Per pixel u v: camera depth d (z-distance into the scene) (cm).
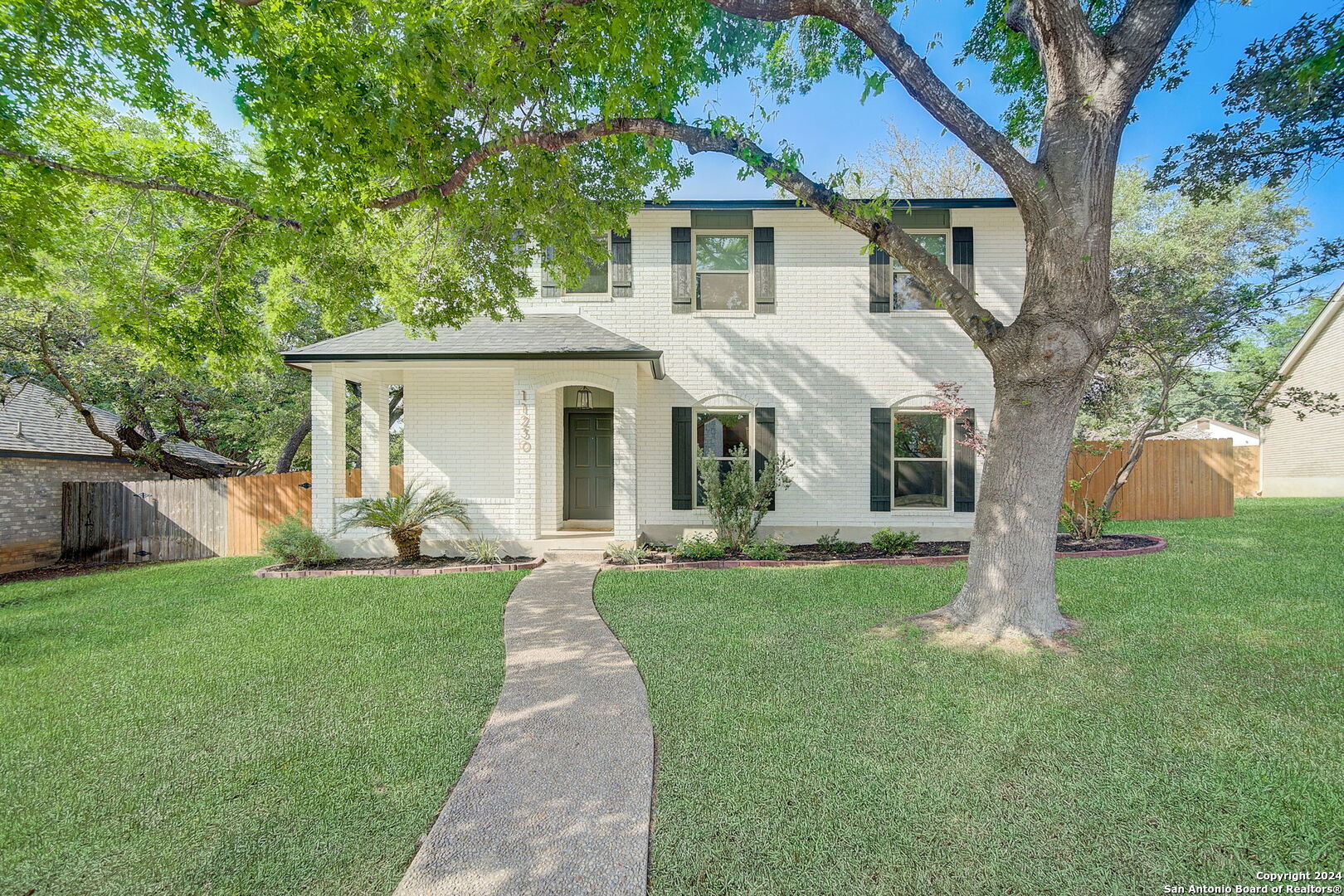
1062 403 498
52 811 282
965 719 355
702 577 762
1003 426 517
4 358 1119
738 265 1100
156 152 629
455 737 349
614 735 348
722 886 225
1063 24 467
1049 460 502
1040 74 670
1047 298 485
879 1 685
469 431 1095
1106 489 1302
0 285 641
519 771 311
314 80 492
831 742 332
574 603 644
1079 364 482
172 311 727
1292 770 293
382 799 288
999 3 684
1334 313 1814
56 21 482
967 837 250
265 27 542
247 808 282
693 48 701
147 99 564
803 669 442
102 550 1209
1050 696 385
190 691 424
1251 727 337
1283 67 714
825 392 1068
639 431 1082
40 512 1188
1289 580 665
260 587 768
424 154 540
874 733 341
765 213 1077
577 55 536
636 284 1084
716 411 1093
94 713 388
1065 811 266
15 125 505
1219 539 952
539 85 555
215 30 500
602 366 948
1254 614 543
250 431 1734
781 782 294
